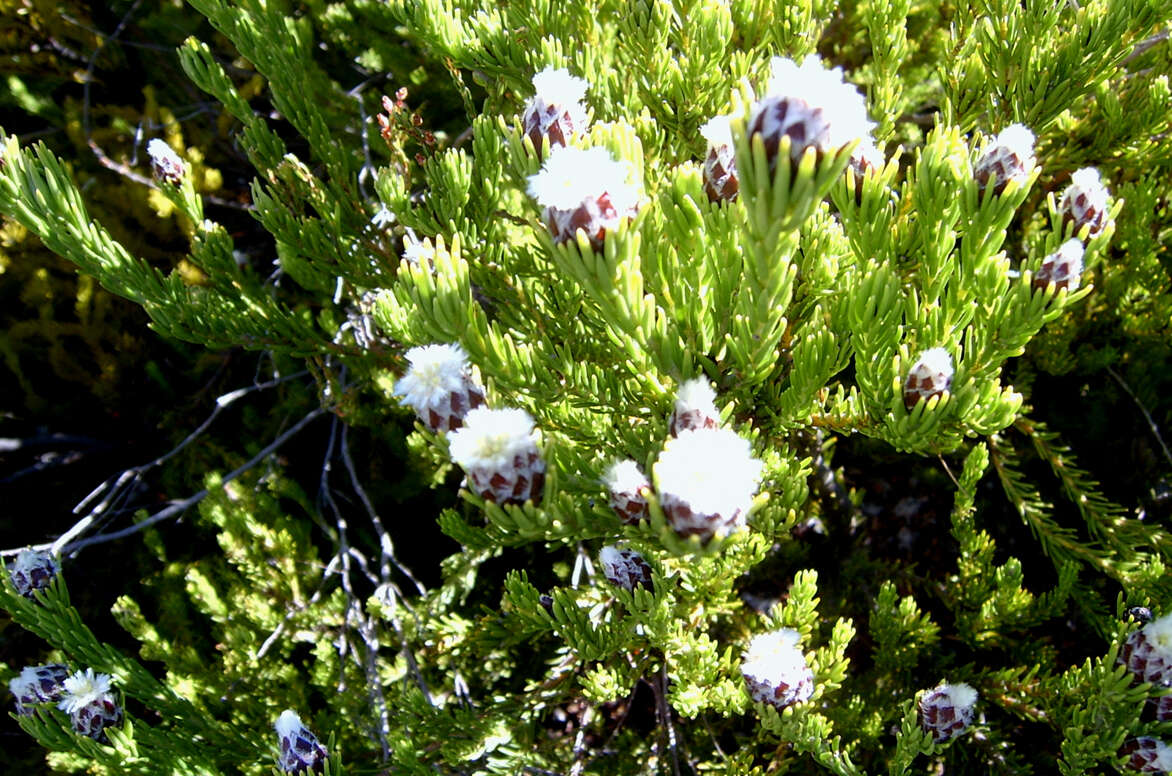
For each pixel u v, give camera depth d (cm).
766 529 44
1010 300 40
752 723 62
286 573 65
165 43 90
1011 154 40
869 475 77
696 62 46
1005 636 60
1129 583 52
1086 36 47
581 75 49
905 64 74
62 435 84
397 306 48
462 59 50
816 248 43
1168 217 69
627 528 38
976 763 58
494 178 48
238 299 56
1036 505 58
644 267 41
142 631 59
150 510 80
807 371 42
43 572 49
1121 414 71
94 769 50
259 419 80
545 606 50
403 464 77
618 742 62
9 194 46
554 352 45
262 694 61
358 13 79
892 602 54
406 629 61
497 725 50
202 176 82
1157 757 45
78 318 84
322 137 55
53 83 90
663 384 41
